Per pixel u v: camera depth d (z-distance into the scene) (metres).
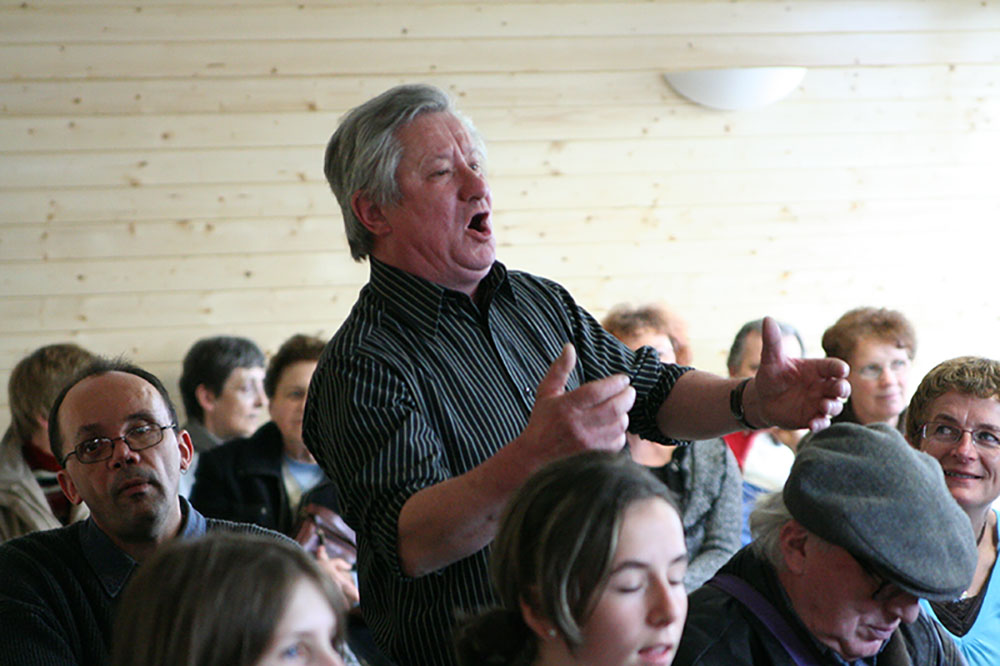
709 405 2.31
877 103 6.40
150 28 5.77
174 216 5.81
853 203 6.39
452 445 2.18
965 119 6.49
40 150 5.70
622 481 1.52
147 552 2.49
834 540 1.84
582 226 6.13
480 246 2.30
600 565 1.47
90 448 2.46
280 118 5.88
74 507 4.22
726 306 6.28
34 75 5.69
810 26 6.32
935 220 6.47
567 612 1.48
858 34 6.37
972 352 6.52
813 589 1.89
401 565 1.99
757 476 4.44
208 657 1.32
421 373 2.20
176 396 5.80
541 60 6.07
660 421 2.44
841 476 1.87
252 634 1.33
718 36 6.23
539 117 6.08
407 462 2.04
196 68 5.81
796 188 6.33
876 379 4.23
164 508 2.48
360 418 2.11
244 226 5.87
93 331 5.75
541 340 2.40
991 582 2.72
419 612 2.17
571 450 1.78
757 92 6.04
